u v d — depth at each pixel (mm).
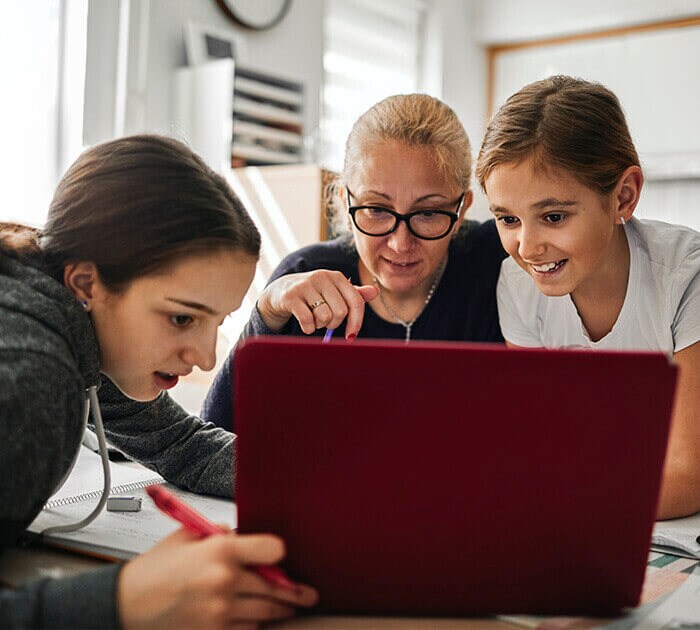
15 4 2357
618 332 1204
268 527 603
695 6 3826
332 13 3656
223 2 2875
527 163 1020
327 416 583
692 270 1115
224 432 1042
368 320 1401
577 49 4207
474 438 588
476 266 1411
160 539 763
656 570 739
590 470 594
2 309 677
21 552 740
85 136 2504
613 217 1068
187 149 786
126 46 2588
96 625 533
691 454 976
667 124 3973
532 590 620
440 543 607
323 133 3594
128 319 746
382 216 1252
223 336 1801
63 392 660
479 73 4473
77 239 742
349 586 615
